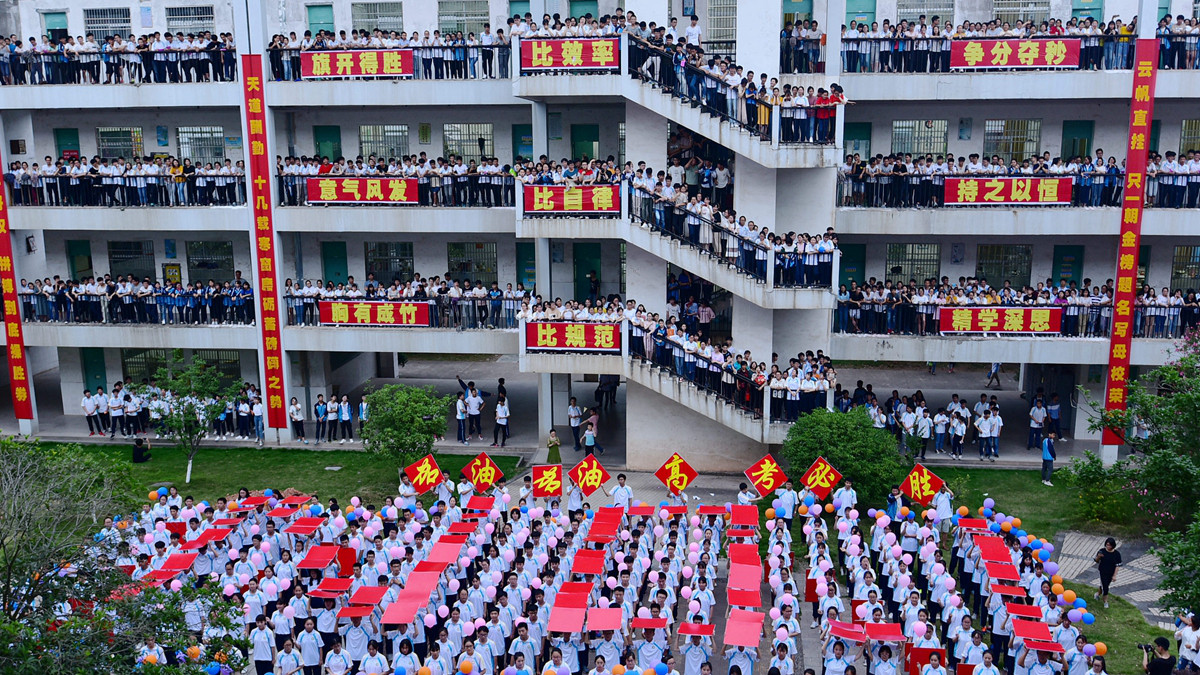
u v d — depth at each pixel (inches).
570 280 1167.6
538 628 628.7
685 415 1037.2
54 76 1109.7
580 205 990.4
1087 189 995.3
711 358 964.0
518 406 1267.2
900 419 1040.2
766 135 946.1
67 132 1216.2
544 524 771.4
